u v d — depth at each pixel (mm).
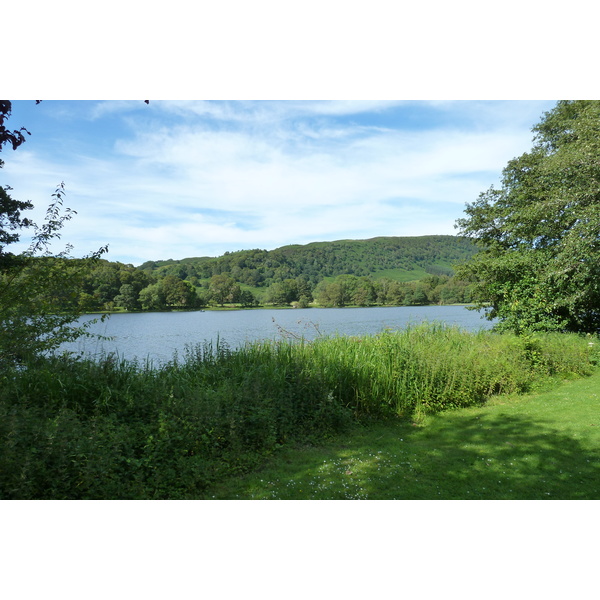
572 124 17969
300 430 6691
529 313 14984
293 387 7266
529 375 10164
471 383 8859
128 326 32281
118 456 4629
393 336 10102
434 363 8812
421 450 6203
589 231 14625
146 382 6754
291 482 5051
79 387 6395
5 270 7965
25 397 5836
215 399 6105
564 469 5395
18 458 4195
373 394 7863
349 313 47438
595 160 15688
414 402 8258
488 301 20219
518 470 5391
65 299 8172
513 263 16250
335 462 5703
